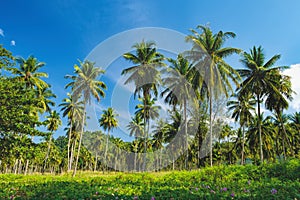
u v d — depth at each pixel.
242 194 5.89
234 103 31.77
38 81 30.19
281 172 9.76
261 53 26.06
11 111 14.80
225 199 5.31
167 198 5.62
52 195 6.46
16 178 15.52
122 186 7.97
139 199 5.53
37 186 8.63
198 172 11.52
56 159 48.44
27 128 14.44
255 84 25.52
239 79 23.72
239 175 10.22
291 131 36.97
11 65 19.12
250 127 35.34
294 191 5.80
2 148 14.32
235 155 40.91
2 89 14.92
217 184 8.13
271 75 25.69
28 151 14.89
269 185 7.29
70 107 30.78
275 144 43.53
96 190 6.86
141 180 9.64
